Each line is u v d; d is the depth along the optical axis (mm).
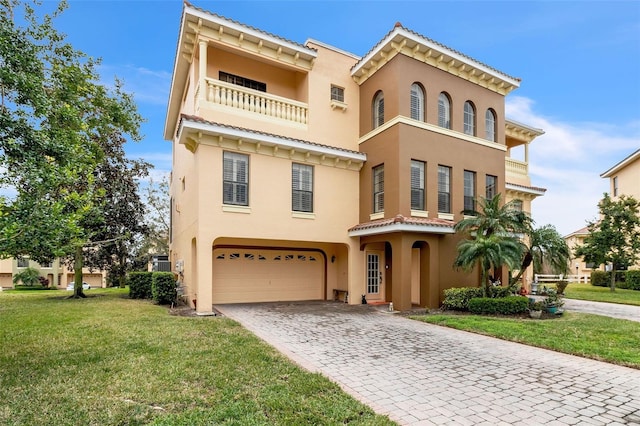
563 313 12180
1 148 7438
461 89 15773
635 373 6137
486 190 16281
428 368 6277
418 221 12680
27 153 7398
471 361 6742
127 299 16219
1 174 7410
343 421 4121
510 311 11703
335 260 16922
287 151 13906
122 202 20234
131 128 14633
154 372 5594
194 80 14039
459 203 15148
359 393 5094
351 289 14852
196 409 4320
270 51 14367
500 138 16906
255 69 15523
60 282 44438
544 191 20594
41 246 5844
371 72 15562
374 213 14797
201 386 5047
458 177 15227
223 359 6301
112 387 4961
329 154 14391
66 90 10539
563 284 17234
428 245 13539
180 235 17438
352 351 7305
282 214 13648
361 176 15641
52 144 7848
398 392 5156
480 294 13102
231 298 14938
